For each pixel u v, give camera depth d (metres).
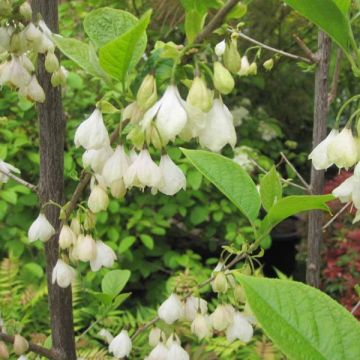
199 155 0.30
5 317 0.93
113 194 0.32
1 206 1.06
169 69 0.28
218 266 0.37
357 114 0.28
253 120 1.45
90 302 1.02
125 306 1.23
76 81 1.14
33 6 0.38
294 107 1.65
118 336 0.44
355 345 0.16
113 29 0.28
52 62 0.37
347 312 0.16
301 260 1.16
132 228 1.24
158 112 0.27
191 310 0.39
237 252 0.35
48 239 0.41
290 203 0.28
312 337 0.16
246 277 0.17
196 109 0.27
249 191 0.30
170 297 0.39
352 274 0.99
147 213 1.19
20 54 0.37
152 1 1.22
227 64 0.27
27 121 1.21
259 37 1.36
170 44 0.28
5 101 1.16
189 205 1.20
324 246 1.03
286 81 1.60
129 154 0.33
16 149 1.10
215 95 0.28
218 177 0.30
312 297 0.16
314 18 0.24
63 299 0.43
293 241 1.42
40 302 1.02
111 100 1.17
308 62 0.62
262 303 0.16
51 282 0.43
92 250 0.39
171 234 1.37
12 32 0.36
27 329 0.97
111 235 1.13
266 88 1.60
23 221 1.13
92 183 0.37
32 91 0.37
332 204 1.02
